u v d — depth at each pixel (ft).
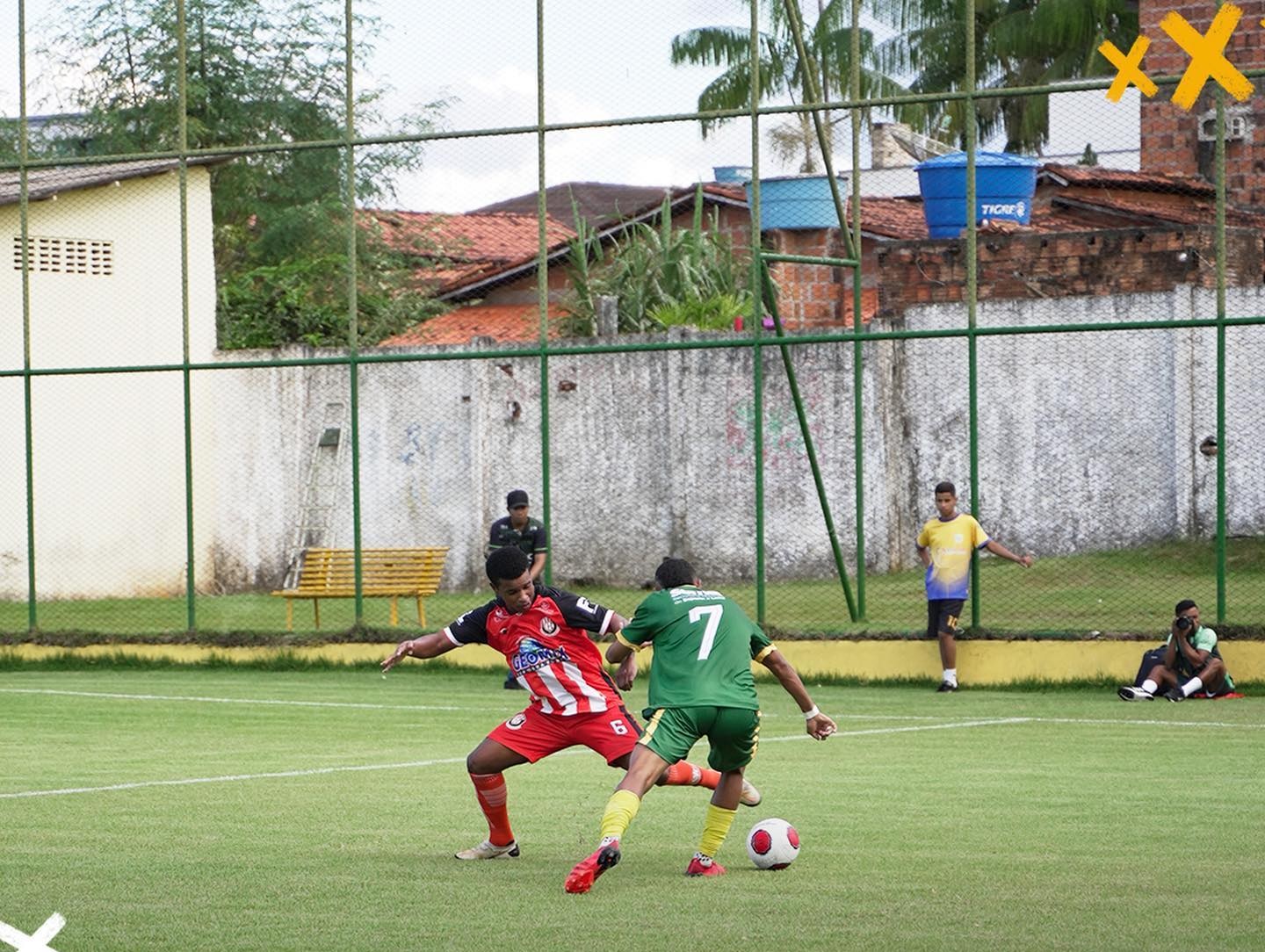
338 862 63.10
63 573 180.45
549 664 61.46
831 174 132.16
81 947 50.31
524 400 185.98
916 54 194.70
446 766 89.20
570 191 213.25
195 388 190.29
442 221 258.78
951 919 52.70
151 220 186.91
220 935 51.52
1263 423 167.43
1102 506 173.17
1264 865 60.95
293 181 244.83
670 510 181.27
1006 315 176.76
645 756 58.23
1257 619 137.08
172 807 75.66
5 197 175.42
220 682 133.69
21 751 95.66
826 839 67.05
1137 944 49.34
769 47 144.77
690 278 206.49
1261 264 182.29
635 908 54.80
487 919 53.42
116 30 256.52
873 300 205.77
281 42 249.75
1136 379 172.14
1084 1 242.58
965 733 100.78
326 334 224.12
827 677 128.06
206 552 190.29
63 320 180.86
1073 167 193.16
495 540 126.82
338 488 188.65
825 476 177.58
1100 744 95.66
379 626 140.87
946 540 123.44
